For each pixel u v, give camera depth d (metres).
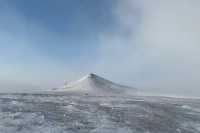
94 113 39.81
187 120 43.16
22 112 34.28
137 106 53.03
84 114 38.19
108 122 34.25
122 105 52.75
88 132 28.16
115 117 38.31
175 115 46.69
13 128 26.41
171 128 35.19
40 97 55.19
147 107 52.75
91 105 48.25
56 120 32.06
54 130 27.36
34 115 33.25
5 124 27.53
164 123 38.09
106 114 40.00
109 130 29.94
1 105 37.91
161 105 60.88
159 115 44.53
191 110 58.31
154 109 51.09
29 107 38.84
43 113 35.22
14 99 46.19
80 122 32.53
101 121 34.38
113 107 48.47
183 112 52.66
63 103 47.56
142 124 35.41
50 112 36.62
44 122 30.25
